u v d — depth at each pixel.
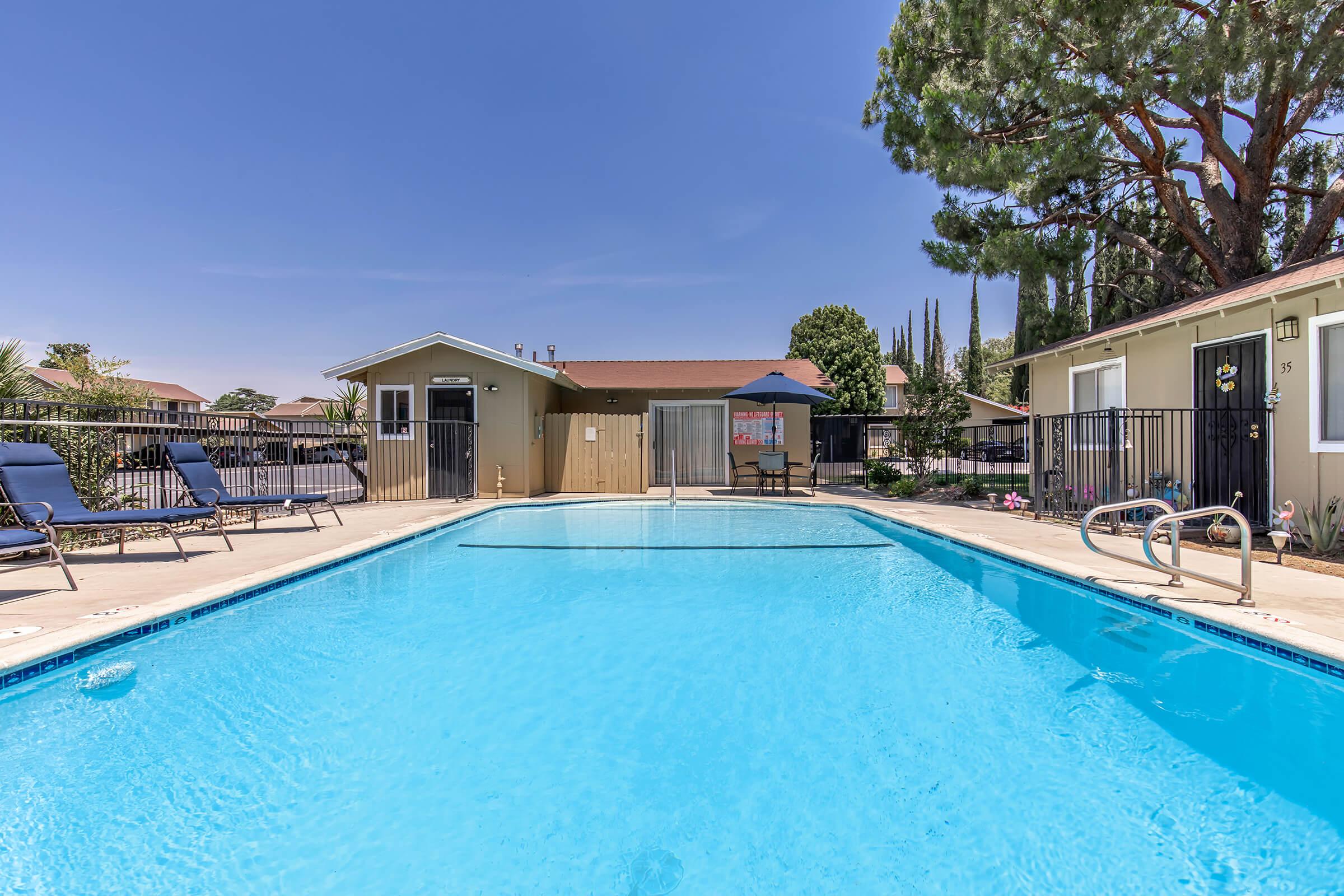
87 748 2.78
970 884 1.92
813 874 1.97
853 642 4.18
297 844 2.12
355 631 4.39
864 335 30.33
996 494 12.33
